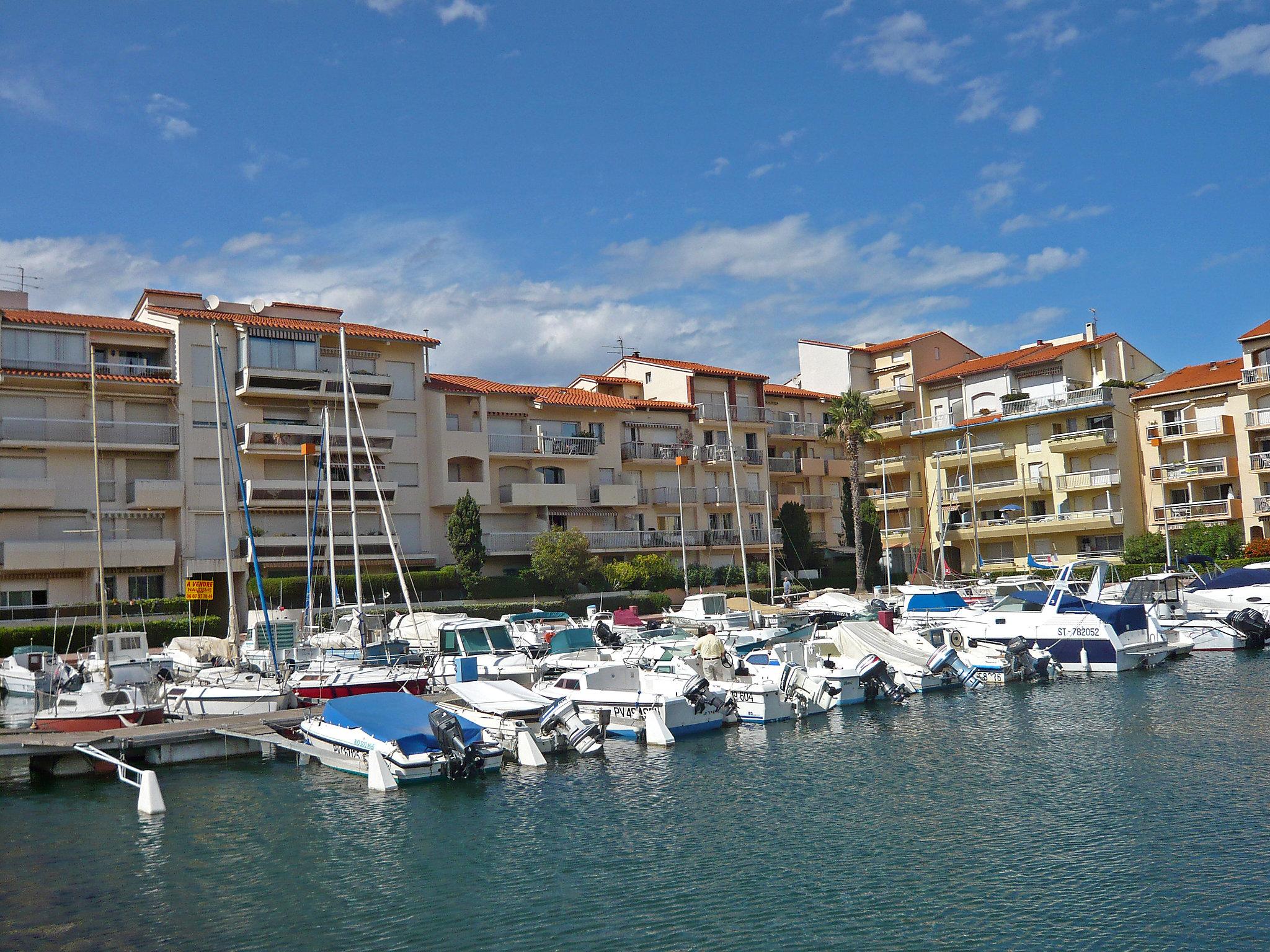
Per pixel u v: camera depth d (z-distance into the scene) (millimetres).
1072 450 73188
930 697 34562
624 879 17156
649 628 47000
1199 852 17453
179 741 26672
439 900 16406
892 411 85000
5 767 27547
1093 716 29641
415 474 62844
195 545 54562
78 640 47031
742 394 79750
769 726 30203
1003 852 17938
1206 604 47781
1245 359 67375
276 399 58344
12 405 51750
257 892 16922
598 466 70312
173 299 59844
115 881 17594
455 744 23781
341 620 42406
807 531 74812
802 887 16625
